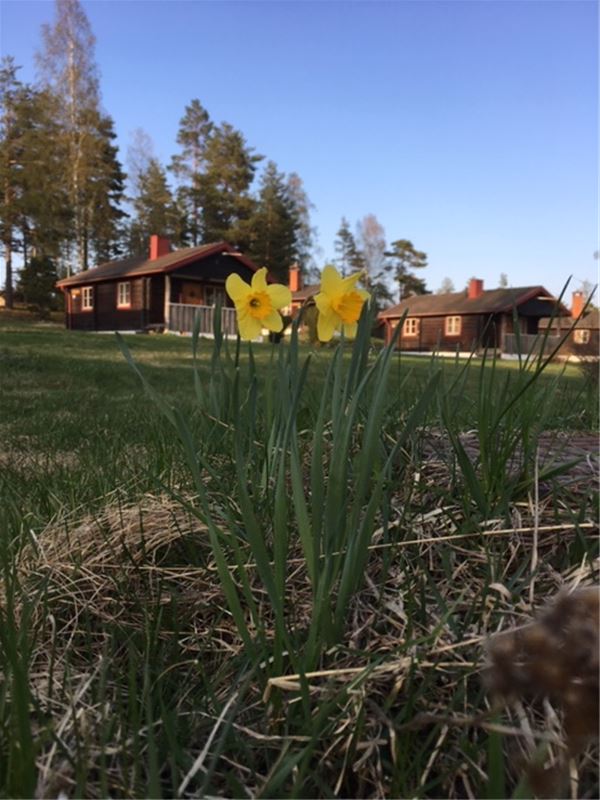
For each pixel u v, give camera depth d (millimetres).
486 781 741
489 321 1388
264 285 1209
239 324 1202
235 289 1198
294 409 959
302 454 1585
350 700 835
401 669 861
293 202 47562
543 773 606
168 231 46562
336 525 951
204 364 8539
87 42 31875
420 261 57750
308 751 726
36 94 31922
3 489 1826
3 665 938
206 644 1070
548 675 593
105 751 755
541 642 613
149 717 761
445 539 1175
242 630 913
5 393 4867
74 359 8109
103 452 2301
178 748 808
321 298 1061
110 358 8922
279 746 829
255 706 884
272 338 1497
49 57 31188
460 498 1349
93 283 26938
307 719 809
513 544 1208
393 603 1034
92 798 734
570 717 591
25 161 31344
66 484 1853
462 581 1127
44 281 32500
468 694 876
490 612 978
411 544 1219
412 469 1456
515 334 1376
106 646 958
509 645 651
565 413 2424
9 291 35531
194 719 883
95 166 35062
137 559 1311
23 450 2570
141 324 24625
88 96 32469
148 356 9734
